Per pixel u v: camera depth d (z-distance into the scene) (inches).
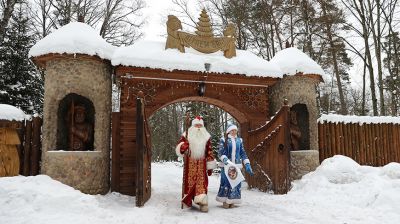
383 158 482.9
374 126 487.8
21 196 241.0
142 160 283.1
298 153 413.7
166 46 397.4
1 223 206.5
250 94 427.5
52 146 342.6
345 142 468.4
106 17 837.2
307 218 239.5
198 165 283.6
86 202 246.2
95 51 350.9
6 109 337.1
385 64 896.3
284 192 354.9
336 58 877.2
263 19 805.2
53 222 206.5
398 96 876.0
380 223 218.7
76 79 351.6
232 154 303.3
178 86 399.5
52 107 347.3
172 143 1365.7
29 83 577.9
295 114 434.3
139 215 244.2
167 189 418.0
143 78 385.4
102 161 352.5
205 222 229.9
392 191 278.2
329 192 321.4
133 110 379.2
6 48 565.3
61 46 341.1
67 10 797.2
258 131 411.5
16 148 339.0
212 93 411.8
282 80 438.3
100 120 356.8
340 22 715.4
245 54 435.2
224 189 290.8
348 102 1414.9
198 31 410.3
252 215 255.4
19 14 642.2
